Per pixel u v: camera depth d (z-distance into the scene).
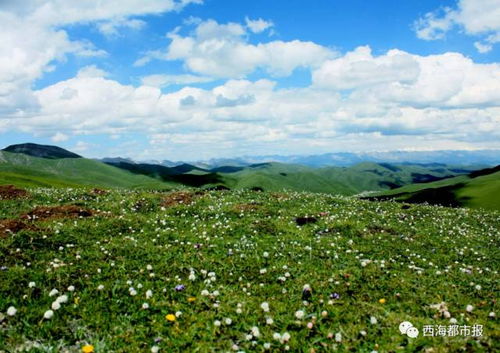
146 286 12.48
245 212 28.23
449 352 8.57
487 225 31.03
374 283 13.96
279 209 30.09
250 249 18.50
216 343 8.98
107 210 28.58
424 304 12.24
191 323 9.98
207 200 32.41
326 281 13.80
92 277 13.12
